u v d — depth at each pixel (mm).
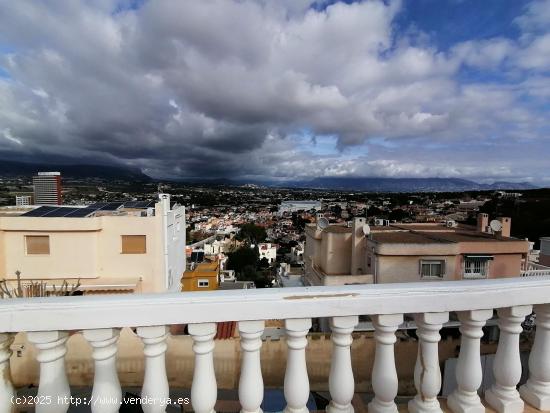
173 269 18000
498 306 2062
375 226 20359
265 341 7238
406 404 2279
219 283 27094
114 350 1838
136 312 1754
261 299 1847
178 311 1783
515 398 2174
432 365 2057
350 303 1920
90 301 1735
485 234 16953
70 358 5457
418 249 13594
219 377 6816
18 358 4598
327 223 19062
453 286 2018
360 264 15992
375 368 2074
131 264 15266
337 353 2010
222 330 7035
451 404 2207
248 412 1951
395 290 1967
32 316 1691
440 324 2020
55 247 14594
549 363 2184
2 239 14312
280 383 7215
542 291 2129
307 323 1923
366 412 2180
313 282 17828
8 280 14305
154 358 1842
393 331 2014
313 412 2178
